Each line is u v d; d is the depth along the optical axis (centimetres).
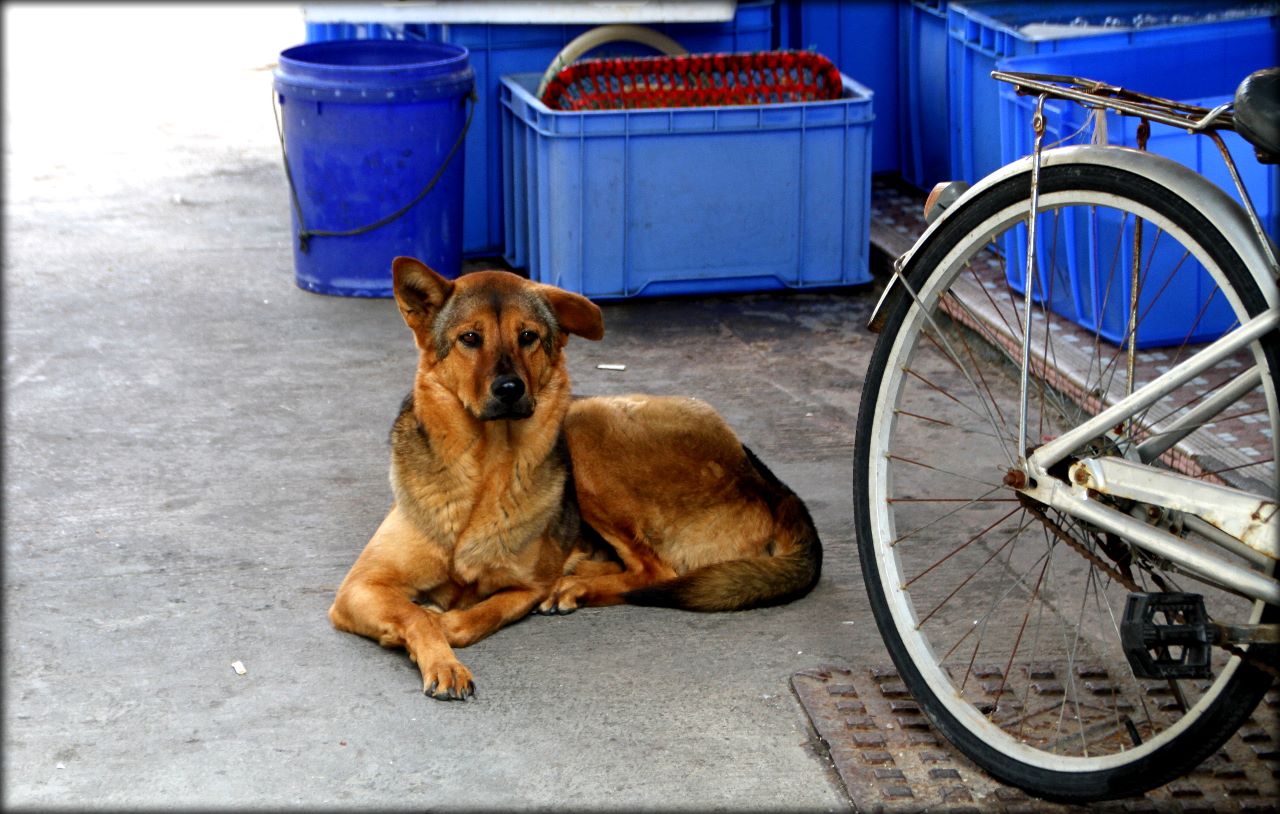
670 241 635
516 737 313
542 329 359
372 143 628
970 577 379
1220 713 260
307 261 660
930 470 464
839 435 500
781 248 647
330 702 328
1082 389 485
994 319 558
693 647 355
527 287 363
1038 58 568
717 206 634
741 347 593
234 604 377
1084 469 274
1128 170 269
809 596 384
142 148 954
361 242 648
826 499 446
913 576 391
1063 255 547
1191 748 264
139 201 821
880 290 663
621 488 390
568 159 610
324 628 365
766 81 659
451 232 662
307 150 637
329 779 297
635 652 353
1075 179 279
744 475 392
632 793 291
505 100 677
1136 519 270
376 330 614
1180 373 260
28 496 446
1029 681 322
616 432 389
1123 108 271
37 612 371
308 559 405
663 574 392
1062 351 520
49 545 412
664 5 672
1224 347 252
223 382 551
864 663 345
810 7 739
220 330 611
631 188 622
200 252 725
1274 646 250
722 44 713
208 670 343
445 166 642
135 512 436
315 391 543
